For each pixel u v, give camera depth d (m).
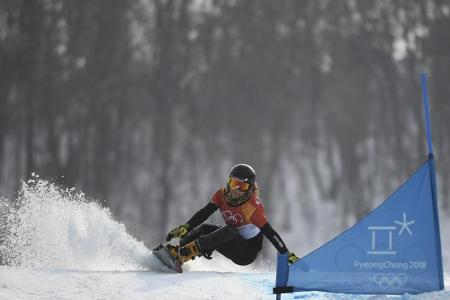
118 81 133.88
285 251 17.72
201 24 138.00
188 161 134.62
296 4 137.25
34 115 131.38
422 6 135.38
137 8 139.50
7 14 132.62
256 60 133.38
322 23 139.62
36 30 132.12
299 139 138.12
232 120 130.75
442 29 131.50
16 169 132.12
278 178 130.75
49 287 16.53
